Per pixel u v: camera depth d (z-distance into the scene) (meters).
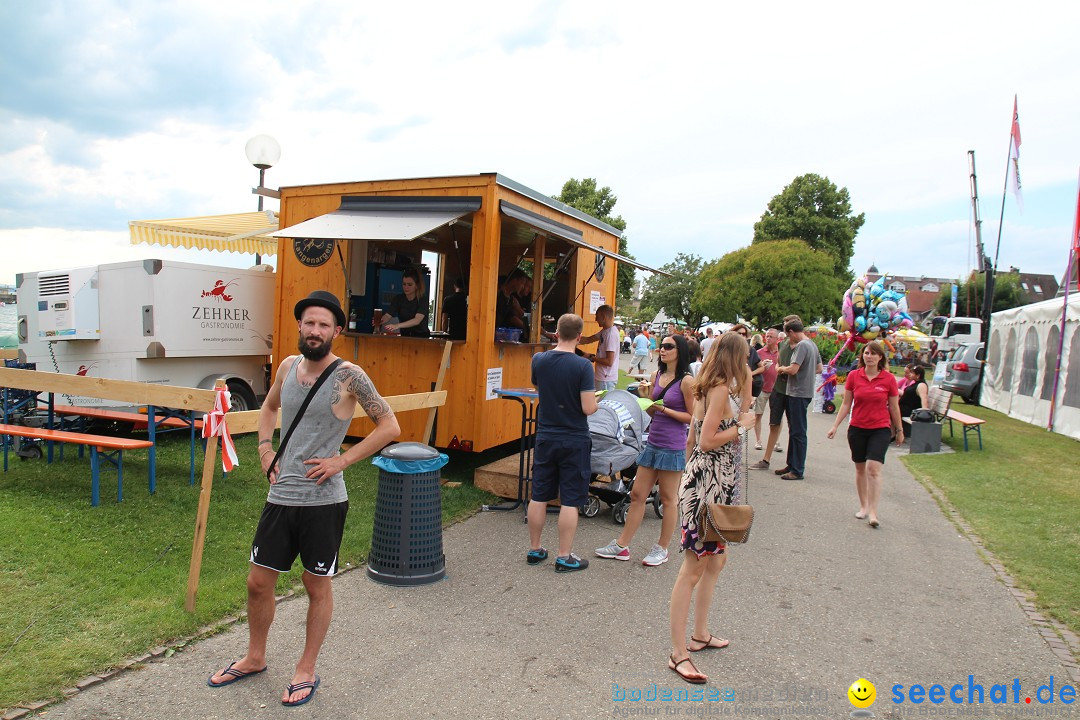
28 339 8.02
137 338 7.46
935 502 7.33
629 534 5.10
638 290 81.94
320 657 3.45
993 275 21.16
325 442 3.01
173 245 9.58
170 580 4.04
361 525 5.38
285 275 7.91
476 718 2.99
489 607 4.16
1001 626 4.19
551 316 9.43
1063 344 12.71
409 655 3.52
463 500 6.37
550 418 4.80
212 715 2.88
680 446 4.88
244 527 5.02
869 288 20.66
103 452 6.89
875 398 6.30
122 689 3.01
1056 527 6.29
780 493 7.51
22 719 2.73
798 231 48.44
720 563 3.68
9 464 6.34
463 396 6.95
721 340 3.66
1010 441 11.62
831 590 4.70
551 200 8.07
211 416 3.65
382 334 7.38
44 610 3.56
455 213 6.82
